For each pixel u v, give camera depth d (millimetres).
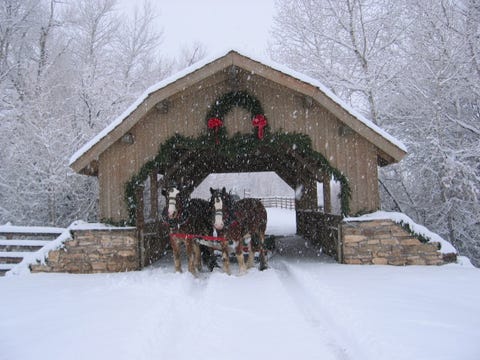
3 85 16797
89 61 19312
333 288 6582
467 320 4812
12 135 14766
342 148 9664
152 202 11367
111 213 9727
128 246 9320
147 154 9750
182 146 9852
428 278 7367
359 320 4812
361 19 15469
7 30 17688
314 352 4109
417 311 5188
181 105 9828
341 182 9609
